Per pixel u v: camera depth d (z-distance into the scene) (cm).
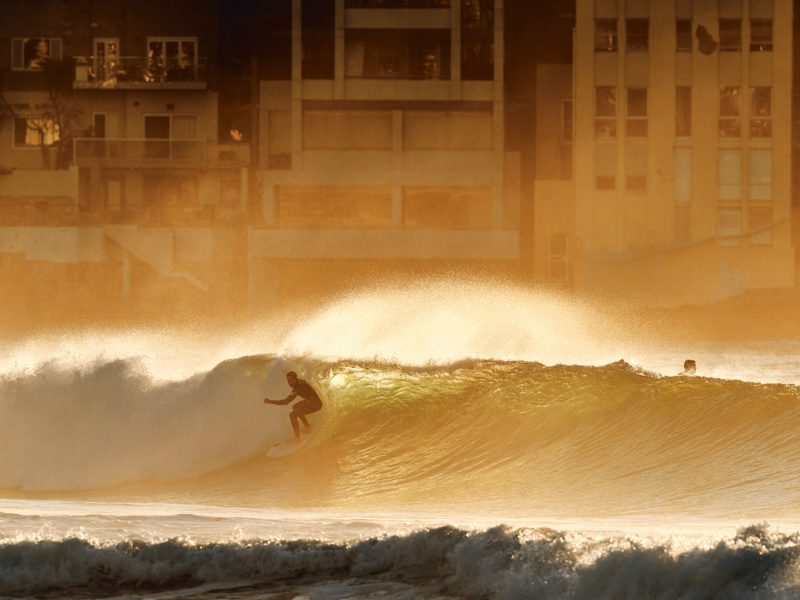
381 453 7900
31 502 6394
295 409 8219
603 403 7894
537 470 7031
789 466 6319
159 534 4347
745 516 5119
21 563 3900
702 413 7438
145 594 3709
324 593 3612
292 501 6656
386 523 4822
